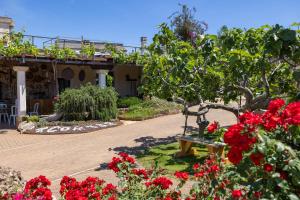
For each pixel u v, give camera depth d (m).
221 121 13.85
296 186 2.17
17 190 4.77
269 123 2.30
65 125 13.60
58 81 19.14
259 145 2.11
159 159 7.83
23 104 14.43
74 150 9.55
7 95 18.34
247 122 2.25
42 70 18.56
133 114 16.22
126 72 21.61
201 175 3.30
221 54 6.36
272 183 2.13
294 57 4.31
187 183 5.62
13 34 13.91
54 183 6.37
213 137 9.82
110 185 3.52
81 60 16.17
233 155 2.23
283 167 2.14
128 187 3.59
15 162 8.33
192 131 11.91
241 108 7.17
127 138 11.18
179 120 14.89
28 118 13.91
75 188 3.40
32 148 10.05
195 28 17.70
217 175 3.04
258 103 6.38
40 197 3.11
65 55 15.30
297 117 2.21
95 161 8.13
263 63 5.47
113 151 9.20
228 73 6.71
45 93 18.73
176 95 8.18
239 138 2.19
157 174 3.98
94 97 14.80
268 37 4.34
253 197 2.27
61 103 14.55
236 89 7.18
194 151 8.07
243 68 5.96
